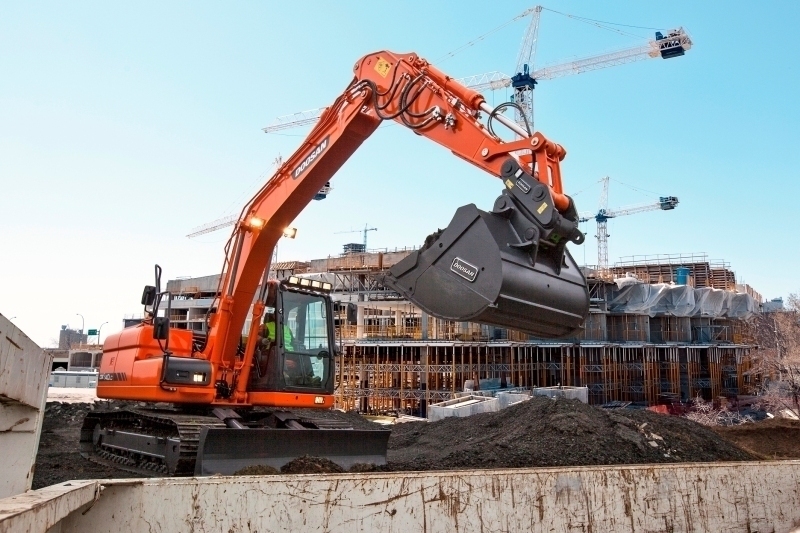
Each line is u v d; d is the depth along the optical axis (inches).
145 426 414.0
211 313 437.1
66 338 3641.7
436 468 390.6
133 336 426.9
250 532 168.7
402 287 271.4
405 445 569.3
